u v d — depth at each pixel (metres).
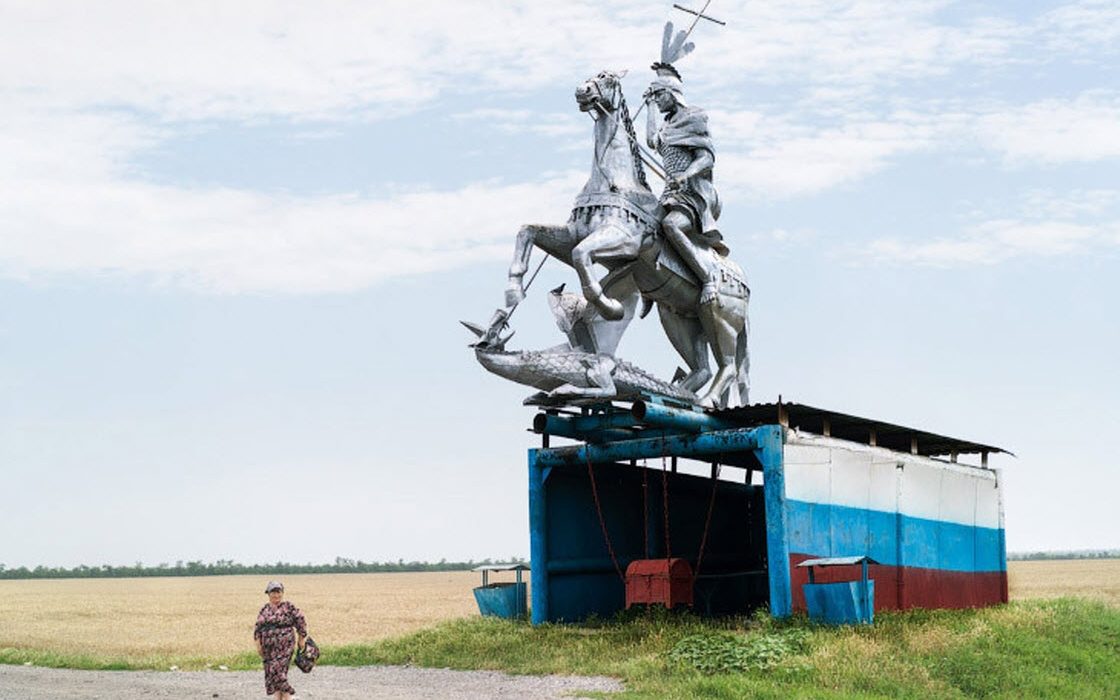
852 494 20.86
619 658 17.91
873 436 22.17
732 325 21.88
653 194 20.62
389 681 17.00
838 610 18.75
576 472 22.19
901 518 22.14
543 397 20.31
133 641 31.09
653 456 20.56
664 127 21.12
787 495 19.27
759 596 25.97
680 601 20.00
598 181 20.33
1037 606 24.05
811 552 19.67
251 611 50.66
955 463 24.50
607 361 20.00
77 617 45.75
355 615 45.03
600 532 22.67
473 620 21.77
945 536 23.55
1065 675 17.86
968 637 18.86
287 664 13.62
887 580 21.53
